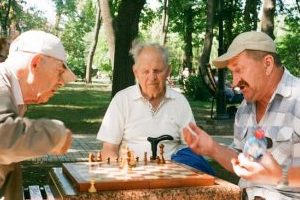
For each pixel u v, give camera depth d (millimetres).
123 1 12484
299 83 2857
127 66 12539
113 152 3740
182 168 2936
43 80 2211
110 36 14344
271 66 2828
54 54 2207
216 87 15336
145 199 2449
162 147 3230
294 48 27453
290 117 2822
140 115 3738
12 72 2148
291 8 23344
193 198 2518
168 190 2492
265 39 2814
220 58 2871
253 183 2971
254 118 3021
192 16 31328
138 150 3688
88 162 3178
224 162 2881
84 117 16328
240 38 2834
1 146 1852
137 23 12555
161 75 3672
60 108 19406
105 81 47938
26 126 1894
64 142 1975
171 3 29844
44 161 8125
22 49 2189
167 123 3744
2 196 2510
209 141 2891
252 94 2861
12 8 28219
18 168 2506
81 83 40969
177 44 43500
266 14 13930
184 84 26938
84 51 52250
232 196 2578
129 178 2568
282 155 2836
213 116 16188
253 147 2166
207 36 16219
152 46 3707
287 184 2133
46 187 3848
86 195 2371
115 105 3771
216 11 16109
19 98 2143
